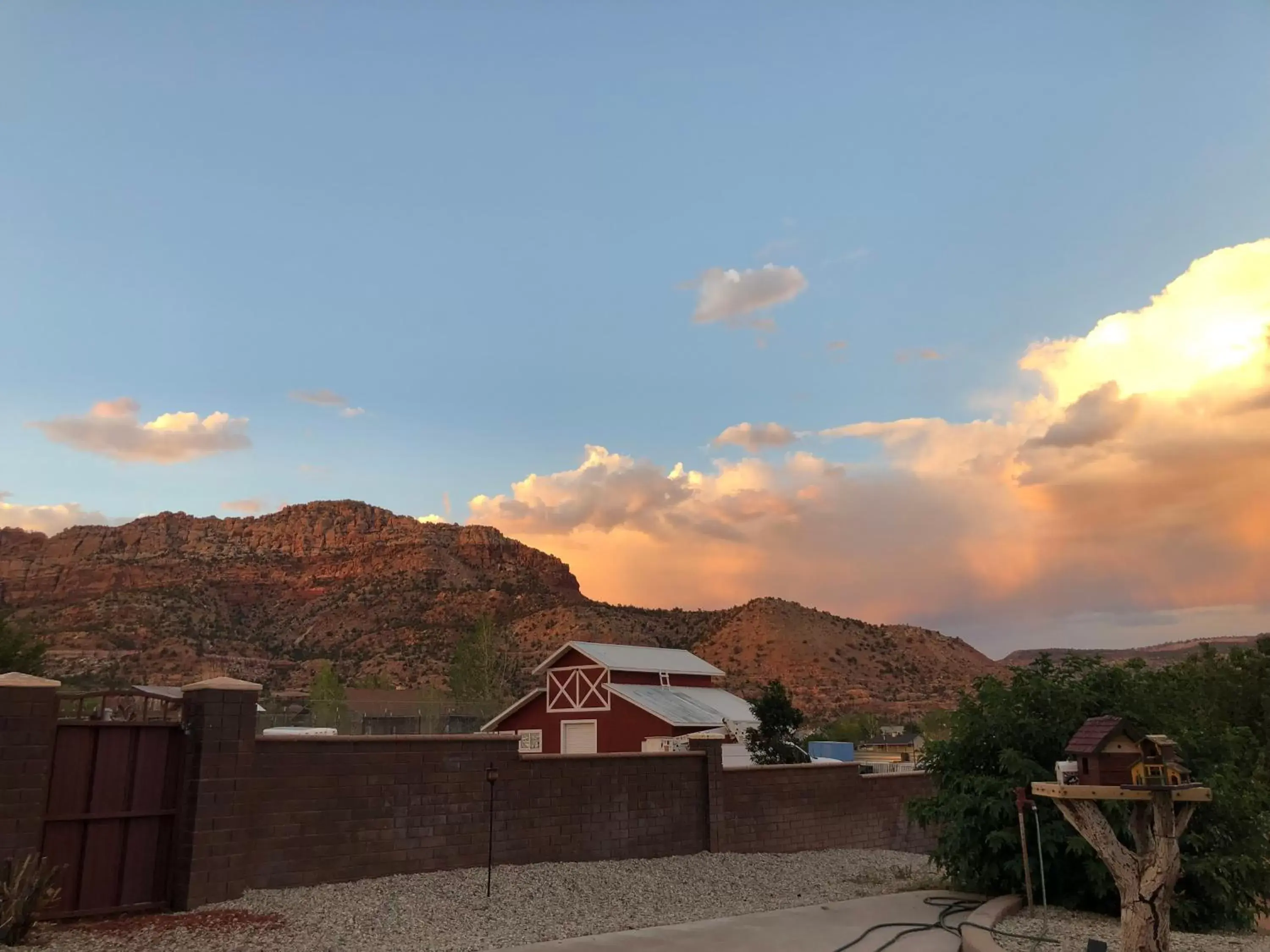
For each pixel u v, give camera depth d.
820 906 10.05
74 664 102.62
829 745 36.56
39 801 8.66
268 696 59.66
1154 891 6.38
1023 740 10.74
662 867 13.31
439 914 9.54
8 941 7.57
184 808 9.70
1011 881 10.28
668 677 40.34
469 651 70.62
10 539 186.38
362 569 171.50
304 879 10.59
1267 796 10.00
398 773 11.69
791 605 123.19
